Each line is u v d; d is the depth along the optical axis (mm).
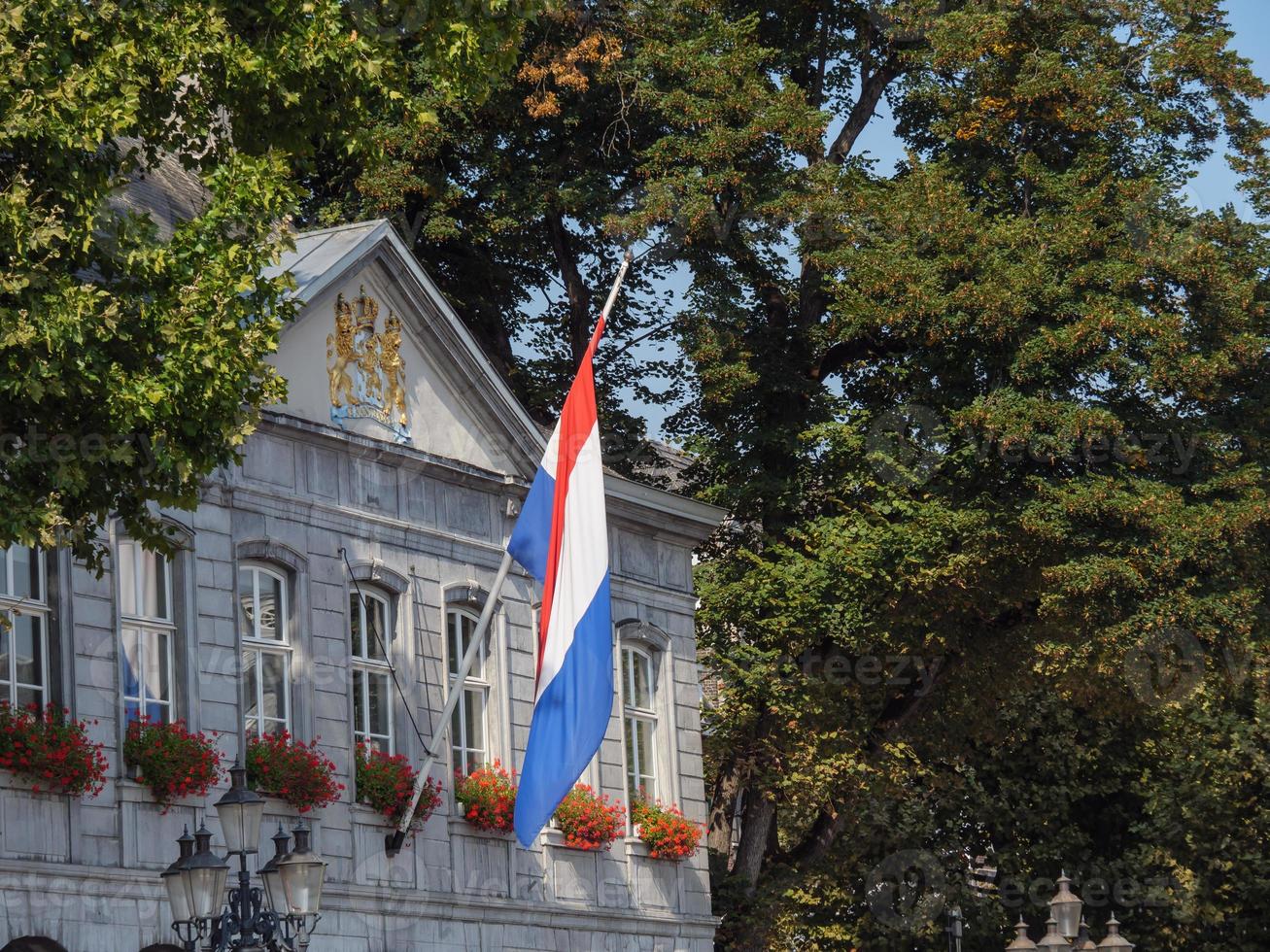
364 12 32312
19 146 27969
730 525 66000
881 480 60406
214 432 29656
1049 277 56969
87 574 37906
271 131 32438
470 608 48438
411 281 46469
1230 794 71750
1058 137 61281
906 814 69688
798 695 60781
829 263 59969
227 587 41125
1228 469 57406
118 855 37438
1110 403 57469
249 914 31438
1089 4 60406
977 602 59531
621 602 53375
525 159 64438
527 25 60188
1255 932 71688
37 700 36656
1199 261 56562
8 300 27547
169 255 29359
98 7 28797
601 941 50281
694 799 54875
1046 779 72188
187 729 39531
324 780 41969
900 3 64000
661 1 63562
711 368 61062
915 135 66812
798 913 65750
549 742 41281
